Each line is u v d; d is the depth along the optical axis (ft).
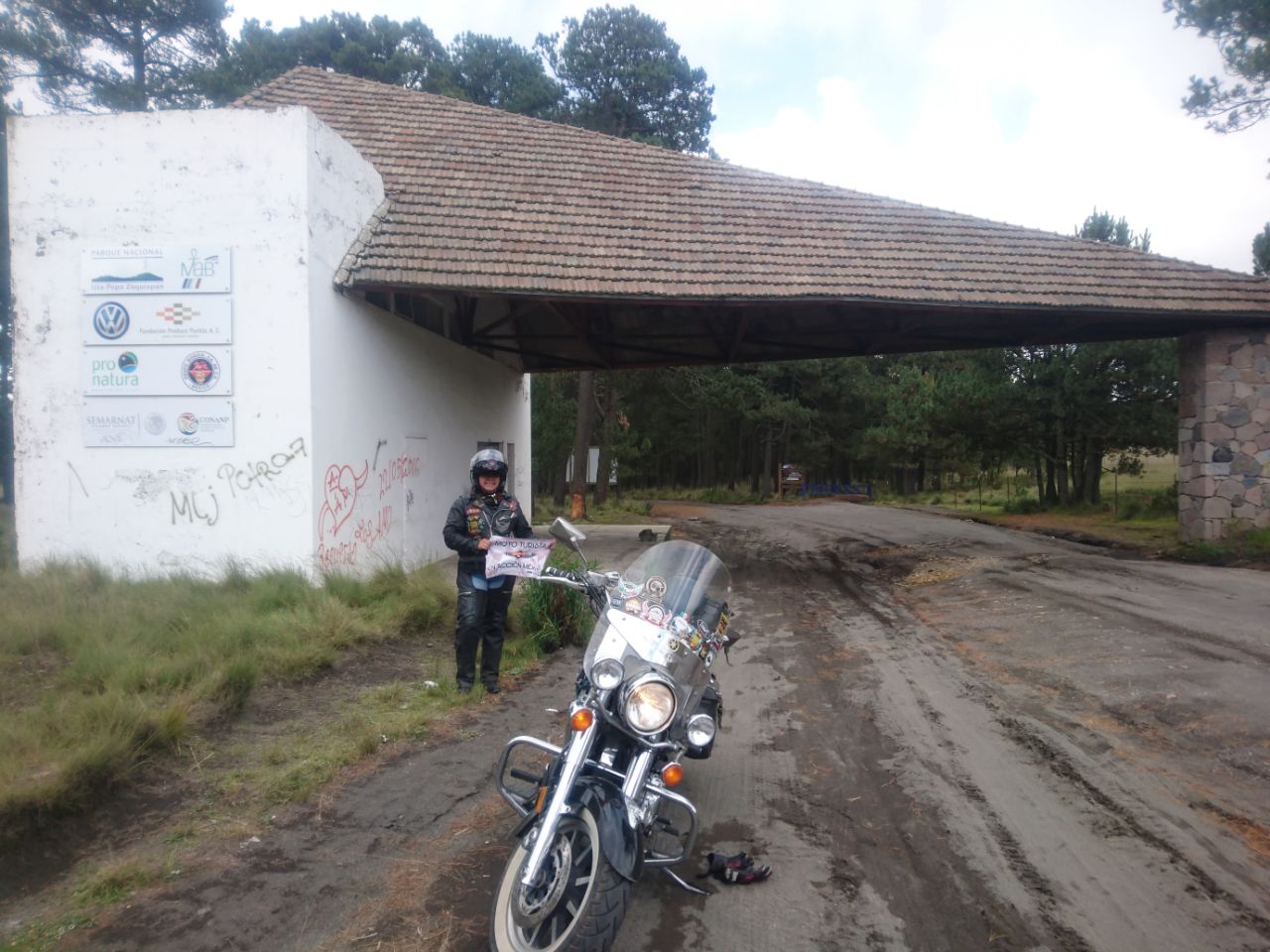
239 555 32.86
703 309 53.06
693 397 164.55
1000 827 14.32
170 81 93.30
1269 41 44.88
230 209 33.19
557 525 13.99
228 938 10.99
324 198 34.94
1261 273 76.18
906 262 45.91
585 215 46.88
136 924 11.30
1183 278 47.14
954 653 27.09
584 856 10.26
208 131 33.22
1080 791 15.67
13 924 11.28
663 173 54.29
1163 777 16.11
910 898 12.11
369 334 39.04
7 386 68.90
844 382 161.58
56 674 20.53
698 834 14.25
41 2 84.28
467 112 58.59
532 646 26.76
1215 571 40.42
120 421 33.19
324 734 18.51
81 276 33.27
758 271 43.32
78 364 33.30
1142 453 87.30
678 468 222.28
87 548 33.27
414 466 45.06
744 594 40.55
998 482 146.51
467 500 21.97
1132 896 12.02
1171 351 77.51
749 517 99.35
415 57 111.96
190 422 33.09
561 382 135.03
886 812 15.03
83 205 33.47
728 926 11.45
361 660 24.18
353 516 37.06
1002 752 17.84
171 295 33.09
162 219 33.40
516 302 49.62
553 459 120.06
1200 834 13.83
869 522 85.25
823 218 50.60
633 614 12.09
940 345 59.57
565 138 57.16
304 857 13.23
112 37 89.30
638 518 99.71
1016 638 28.19
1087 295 44.60
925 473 173.37
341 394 35.99
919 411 106.11
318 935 11.08
